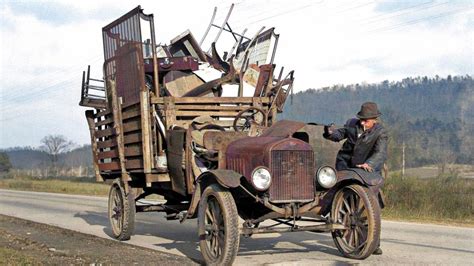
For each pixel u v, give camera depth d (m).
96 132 13.55
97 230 13.88
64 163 118.81
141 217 16.88
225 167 9.02
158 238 12.06
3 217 17.39
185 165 9.84
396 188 21.09
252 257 9.09
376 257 9.06
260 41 13.78
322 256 9.09
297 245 10.41
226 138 9.84
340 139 9.52
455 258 9.07
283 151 8.41
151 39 11.14
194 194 8.85
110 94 12.27
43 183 57.97
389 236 12.19
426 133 67.56
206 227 8.49
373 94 149.62
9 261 8.62
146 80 12.36
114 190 12.27
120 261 8.69
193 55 14.09
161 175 10.68
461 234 12.62
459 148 66.00
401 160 33.12
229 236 7.95
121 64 11.78
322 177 8.45
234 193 8.54
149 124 10.76
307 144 8.61
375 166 8.91
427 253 9.57
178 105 11.01
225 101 11.34
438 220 16.67
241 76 12.22
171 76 12.16
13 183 58.00
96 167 13.56
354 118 9.47
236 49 14.53
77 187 46.25
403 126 51.12
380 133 9.02
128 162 11.66
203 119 10.89
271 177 8.29
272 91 12.04
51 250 9.95
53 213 19.61
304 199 8.49
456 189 21.02
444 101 140.50
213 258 8.34
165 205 11.89
